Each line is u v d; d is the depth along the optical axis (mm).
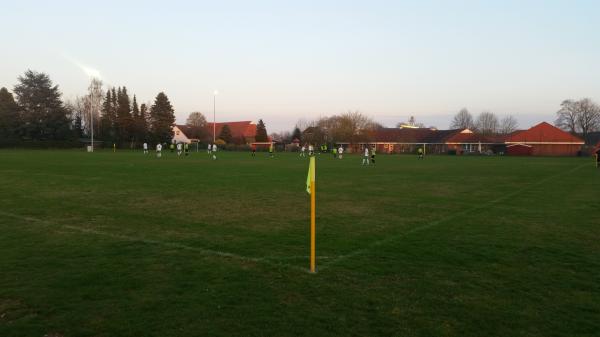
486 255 7734
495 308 5266
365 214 12273
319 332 4582
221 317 4941
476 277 6477
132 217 11461
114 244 8414
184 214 12000
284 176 24875
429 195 16734
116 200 14617
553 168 35062
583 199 15711
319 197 16016
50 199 14680
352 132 89312
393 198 15797
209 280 6234
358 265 7031
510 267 7012
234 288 5895
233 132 113188
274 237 9148
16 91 81625
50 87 83500
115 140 90438
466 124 137500
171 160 42438
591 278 6465
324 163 41344
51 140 82688
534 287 6043
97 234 9320
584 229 10156
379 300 5492
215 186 19312
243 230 9891
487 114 128500
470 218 11633
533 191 18281
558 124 105188
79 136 93000
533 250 8133
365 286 6020
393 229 10094
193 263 7094
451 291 5855
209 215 11875
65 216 11500
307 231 9828
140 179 22250
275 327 4695
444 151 83875
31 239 8805
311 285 6039
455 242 8750
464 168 34469
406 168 33969
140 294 5648
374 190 18453
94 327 4680
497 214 12320
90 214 11836
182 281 6176
